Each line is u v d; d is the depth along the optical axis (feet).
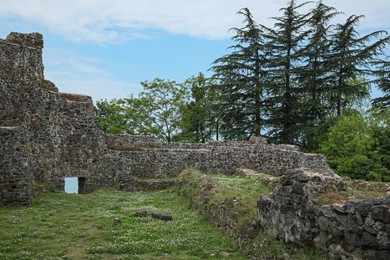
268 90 130.11
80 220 47.34
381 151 97.66
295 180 27.40
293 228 27.20
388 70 121.70
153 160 85.56
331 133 103.50
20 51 73.56
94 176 80.74
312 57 127.85
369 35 120.78
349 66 119.96
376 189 49.44
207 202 48.67
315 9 127.34
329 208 23.16
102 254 34.73
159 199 64.54
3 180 56.49
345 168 95.40
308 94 131.44
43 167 73.92
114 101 158.81
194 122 163.94
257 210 34.09
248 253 32.96
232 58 130.31
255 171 84.43
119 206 57.31
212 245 37.09
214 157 88.69
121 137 89.92
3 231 41.75
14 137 57.57
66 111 78.84
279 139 130.11
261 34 131.23
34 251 35.14
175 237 39.78
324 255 23.93
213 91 139.85
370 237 20.15
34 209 54.08
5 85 71.10
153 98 156.25
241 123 130.82
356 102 126.93
